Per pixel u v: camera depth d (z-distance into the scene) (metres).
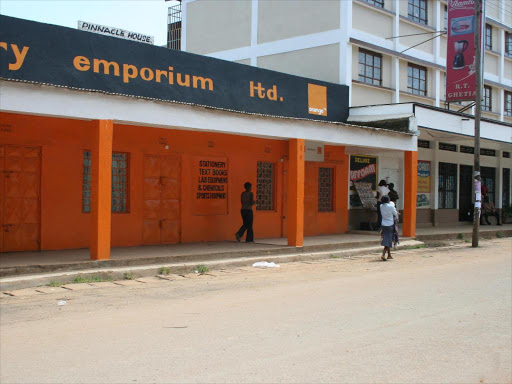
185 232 14.42
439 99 22.84
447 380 5.00
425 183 23.05
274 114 16.03
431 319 7.18
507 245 17.92
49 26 11.13
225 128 12.34
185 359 5.36
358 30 18.84
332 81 18.66
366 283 9.95
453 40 19.48
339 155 18.67
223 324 6.74
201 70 14.05
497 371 5.29
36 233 11.76
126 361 5.28
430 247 17.22
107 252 10.55
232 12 21.67
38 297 8.38
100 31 14.29
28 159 11.62
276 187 16.75
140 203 13.45
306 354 5.59
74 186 12.23
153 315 7.20
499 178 27.44
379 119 17.73
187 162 14.42
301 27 19.55
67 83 11.38
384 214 13.92
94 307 7.70
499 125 21.61
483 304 8.16
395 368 5.26
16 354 5.48
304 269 11.99
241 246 13.89
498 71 26.81
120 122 11.03
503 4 26.86
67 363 5.21
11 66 10.57
